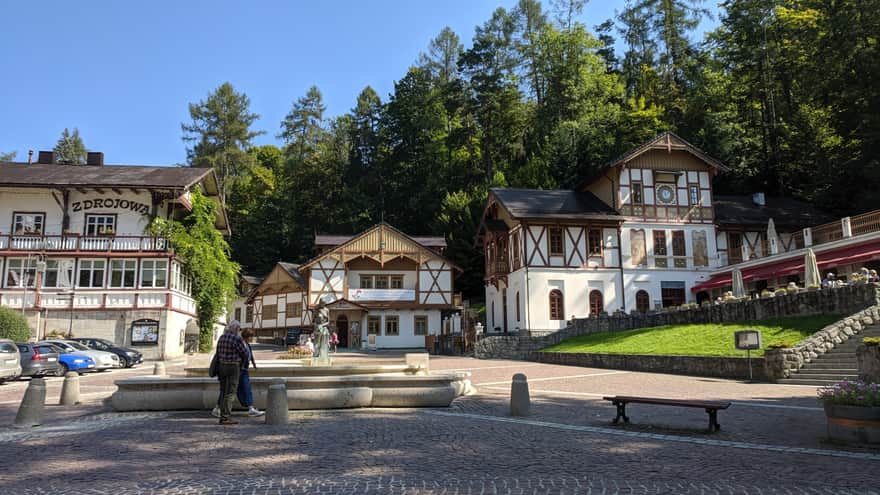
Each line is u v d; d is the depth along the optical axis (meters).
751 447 7.68
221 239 38.84
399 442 8.09
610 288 36.56
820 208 42.06
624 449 7.61
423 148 66.19
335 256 44.53
